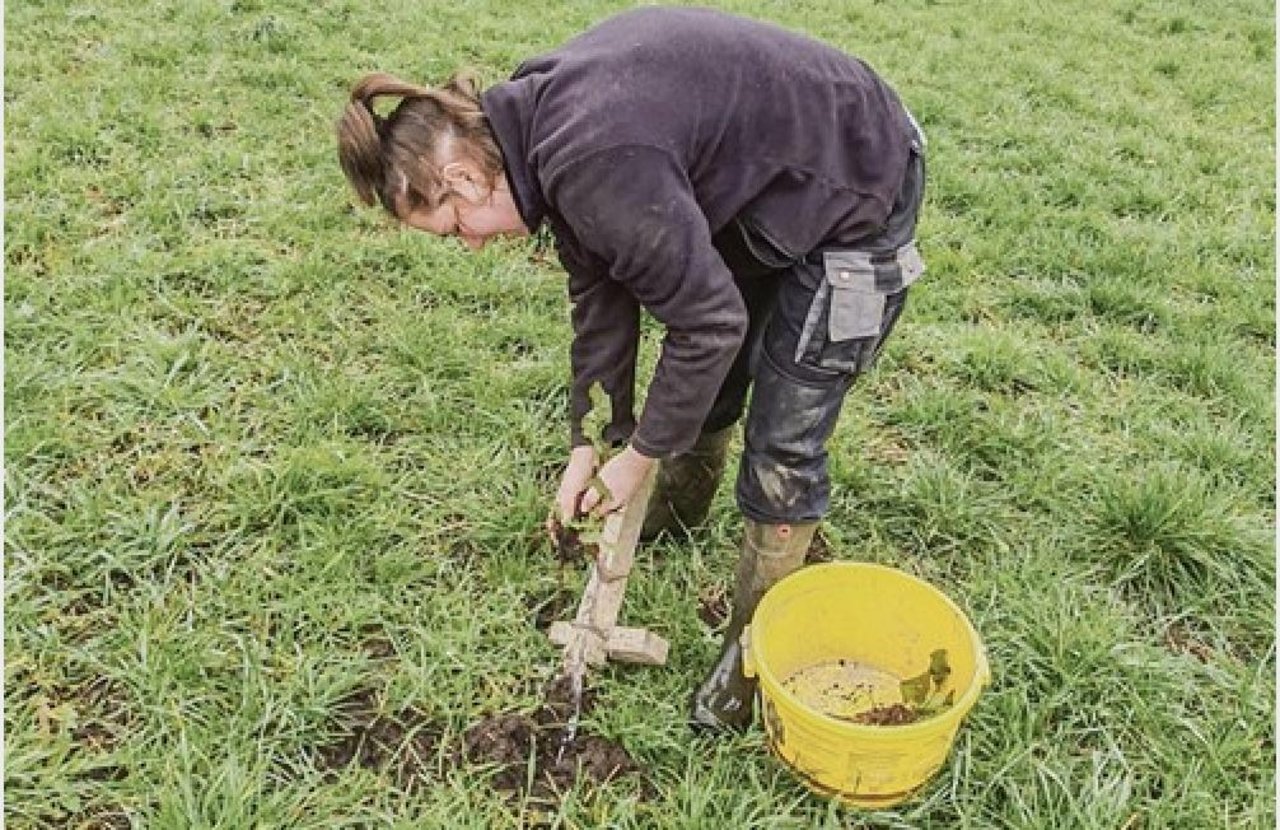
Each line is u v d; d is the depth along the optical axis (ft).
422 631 10.05
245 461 11.59
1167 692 9.94
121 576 10.53
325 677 9.59
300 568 10.61
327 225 15.56
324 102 18.81
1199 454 12.51
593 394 8.95
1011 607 10.50
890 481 11.96
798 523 8.98
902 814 8.93
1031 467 12.32
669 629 10.30
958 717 8.24
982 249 16.05
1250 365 14.30
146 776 8.85
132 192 15.83
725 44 7.34
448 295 14.42
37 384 12.30
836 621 9.77
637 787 9.10
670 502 10.83
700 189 7.41
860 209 7.79
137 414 12.11
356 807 8.80
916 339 14.15
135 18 21.04
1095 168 18.65
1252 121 21.66
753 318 8.87
